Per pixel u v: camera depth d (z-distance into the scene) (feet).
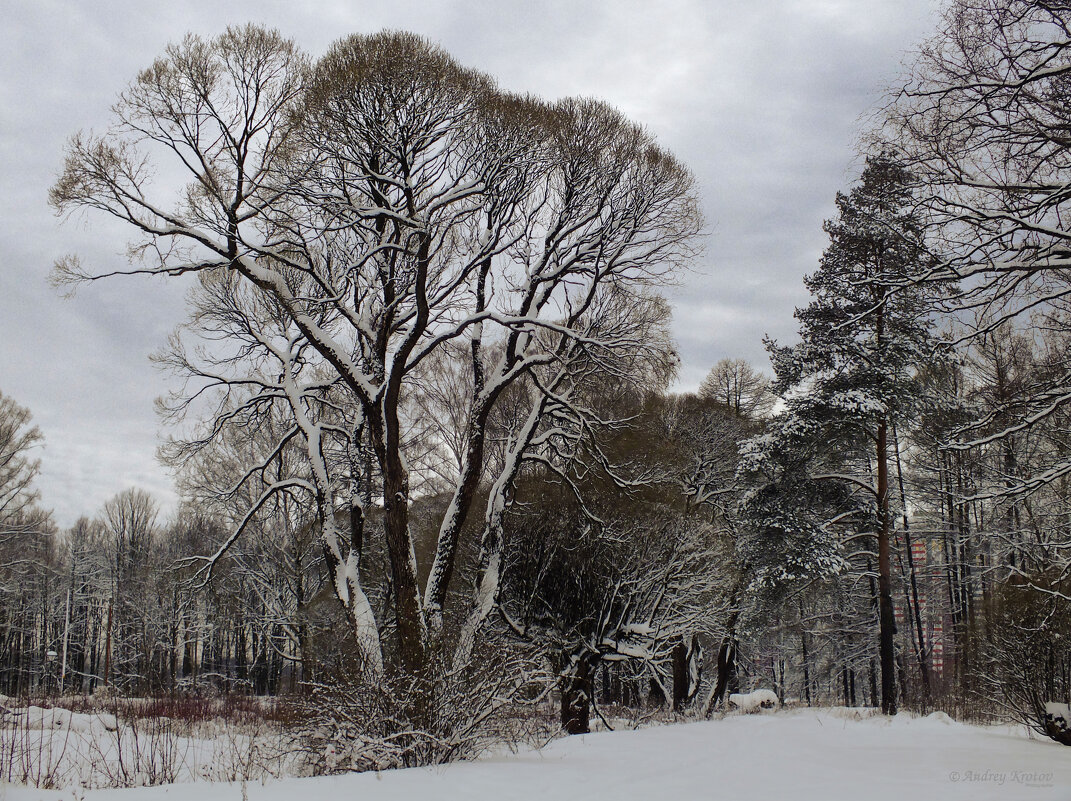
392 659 39.11
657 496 77.25
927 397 75.25
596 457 67.82
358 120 50.55
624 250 61.46
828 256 82.99
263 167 50.06
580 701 64.69
